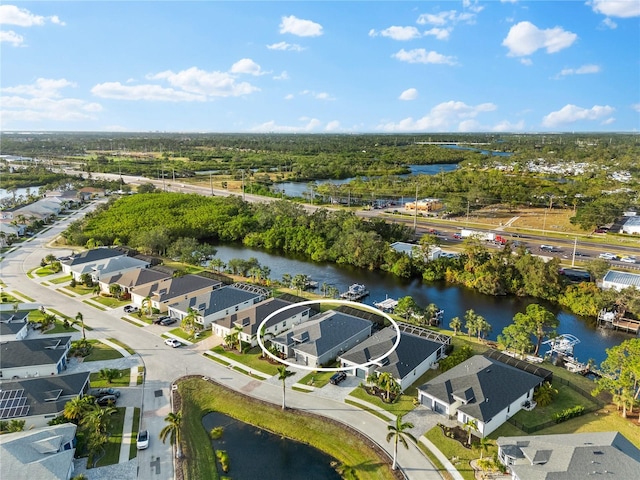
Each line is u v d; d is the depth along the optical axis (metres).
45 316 80.94
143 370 65.00
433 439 49.75
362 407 55.88
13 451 42.50
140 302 90.00
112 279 98.56
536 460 42.38
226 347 71.81
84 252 115.19
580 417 53.66
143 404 56.97
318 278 114.19
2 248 135.12
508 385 55.38
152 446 49.25
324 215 157.38
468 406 51.69
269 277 112.62
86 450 48.09
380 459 47.00
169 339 74.62
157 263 119.00
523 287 99.50
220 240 157.38
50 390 55.06
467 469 45.22
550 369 65.69
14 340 70.50
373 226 143.75
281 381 61.97
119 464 46.41
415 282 110.88
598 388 55.97
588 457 41.00
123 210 169.88
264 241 146.00
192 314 77.25
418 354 64.19
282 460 48.25
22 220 159.00
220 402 57.81
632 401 52.19
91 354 69.81
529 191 197.12
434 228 159.00
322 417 53.78
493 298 99.56
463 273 107.94
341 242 130.25
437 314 85.44
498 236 139.12
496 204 195.00
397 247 128.75
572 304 91.50
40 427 51.03
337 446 49.69
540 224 163.38
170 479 44.66
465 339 75.25
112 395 57.75
